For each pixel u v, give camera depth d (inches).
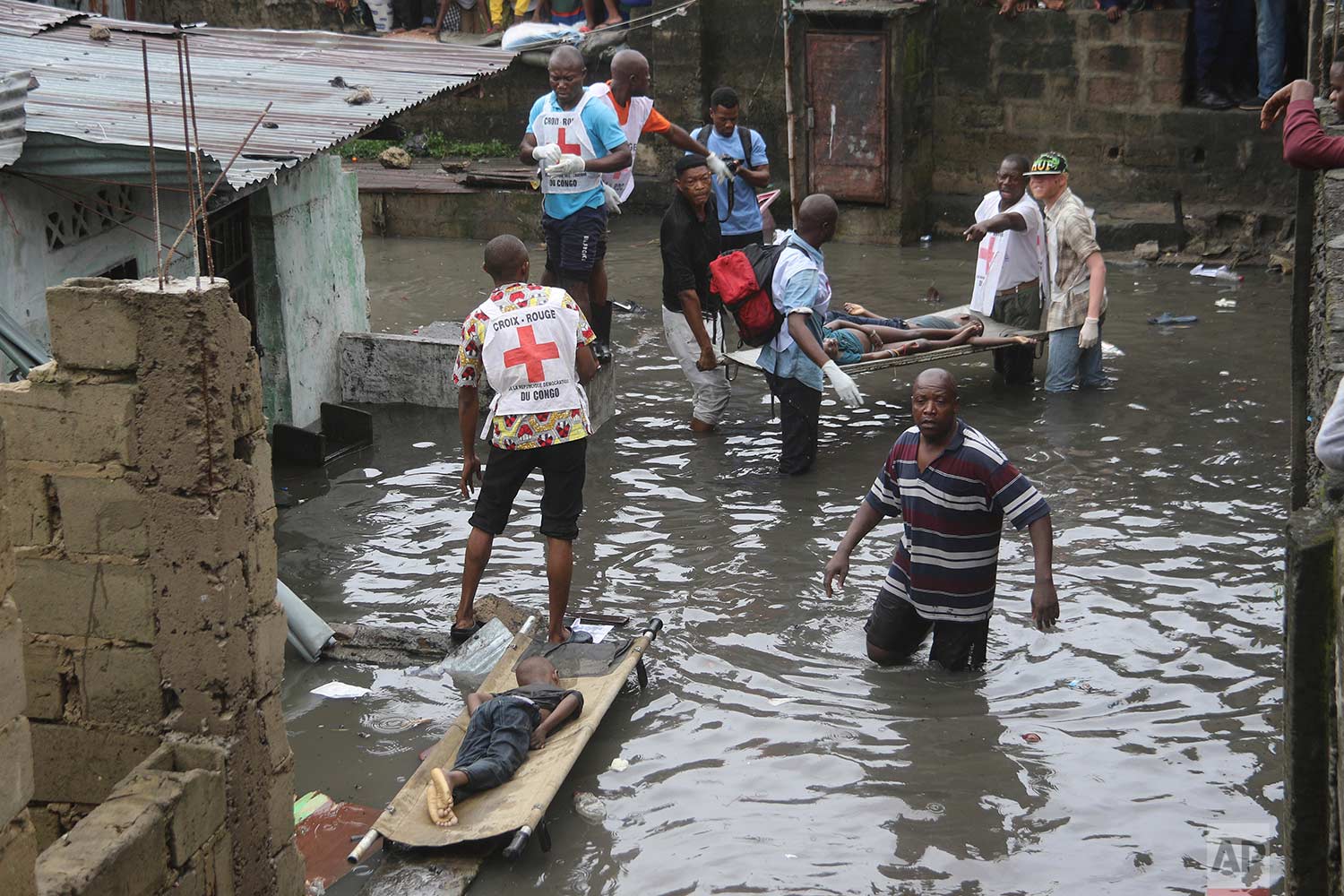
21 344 253.6
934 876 189.0
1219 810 202.4
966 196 608.7
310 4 725.3
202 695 167.5
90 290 158.4
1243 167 550.0
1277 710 229.6
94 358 160.4
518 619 264.4
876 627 247.6
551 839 199.3
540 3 681.0
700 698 239.0
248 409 168.1
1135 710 231.0
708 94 630.5
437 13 725.3
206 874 162.7
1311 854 140.8
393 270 570.6
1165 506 315.9
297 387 376.8
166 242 327.9
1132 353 435.2
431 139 694.5
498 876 191.0
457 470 352.8
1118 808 203.5
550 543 248.1
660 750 222.7
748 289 328.2
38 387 162.6
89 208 295.4
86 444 162.9
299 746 226.2
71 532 166.2
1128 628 259.4
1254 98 557.3
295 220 372.8
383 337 400.5
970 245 602.9
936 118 605.0
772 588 280.7
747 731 227.8
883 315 489.1
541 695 217.9
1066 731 225.0
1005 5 574.9
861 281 539.5
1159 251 560.4
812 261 325.4
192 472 160.7
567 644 245.9
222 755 165.5
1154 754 217.5
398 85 374.9
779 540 303.7
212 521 161.8
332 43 425.4
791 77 576.4
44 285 287.7
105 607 167.8
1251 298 498.3
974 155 602.9
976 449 229.3
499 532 255.9
